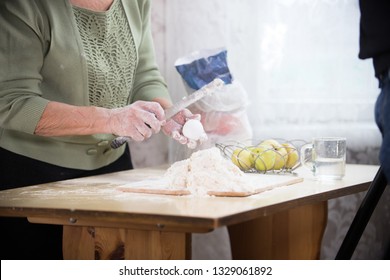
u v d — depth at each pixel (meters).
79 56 1.89
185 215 1.31
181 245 1.42
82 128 1.79
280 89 2.53
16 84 1.79
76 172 1.99
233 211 1.34
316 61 2.49
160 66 2.69
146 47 2.22
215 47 2.57
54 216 1.44
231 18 2.55
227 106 2.21
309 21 2.48
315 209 2.04
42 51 1.85
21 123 1.79
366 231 2.58
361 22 1.56
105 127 1.79
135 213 1.36
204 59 2.24
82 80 1.92
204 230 1.38
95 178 1.92
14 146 1.92
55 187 1.75
